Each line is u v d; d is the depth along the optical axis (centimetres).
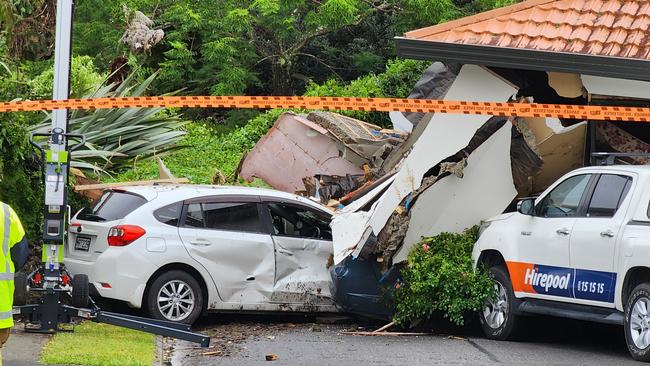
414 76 2897
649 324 1122
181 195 1434
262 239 1471
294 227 1516
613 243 1174
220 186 1502
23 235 881
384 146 1914
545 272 1280
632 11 1603
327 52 3519
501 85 1523
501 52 1494
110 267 1375
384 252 1450
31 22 2203
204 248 1425
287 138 2002
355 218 1458
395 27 3272
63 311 1218
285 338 1366
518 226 1343
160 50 3325
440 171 1481
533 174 1509
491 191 1505
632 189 1183
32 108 1152
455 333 1466
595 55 1472
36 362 1066
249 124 2745
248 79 3331
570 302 1245
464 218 1504
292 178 1995
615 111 1288
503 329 1359
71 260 1427
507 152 1497
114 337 1255
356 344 1315
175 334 1196
